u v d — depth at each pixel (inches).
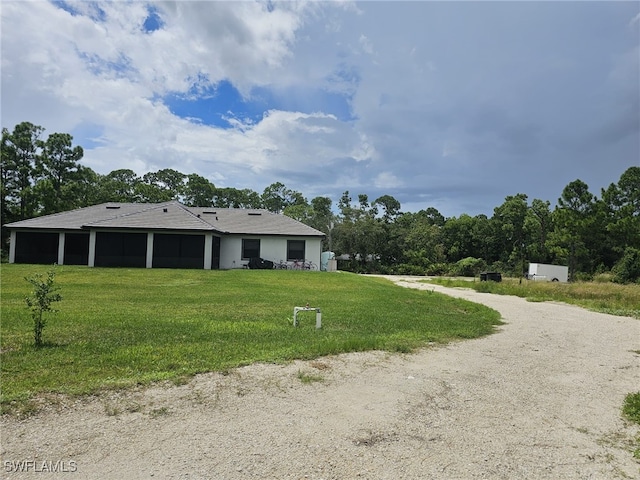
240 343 261.7
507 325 416.5
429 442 143.5
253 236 1080.8
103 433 138.6
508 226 2456.9
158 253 985.5
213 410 161.8
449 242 2511.1
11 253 1011.3
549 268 1429.6
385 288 731.4
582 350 307.4
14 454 123.3
